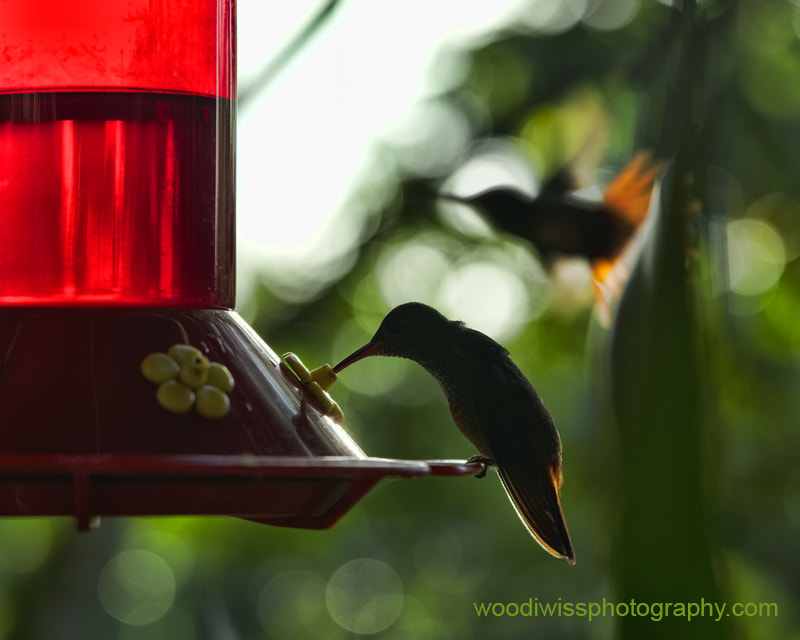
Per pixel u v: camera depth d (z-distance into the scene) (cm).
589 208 1178
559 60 1359
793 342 1409
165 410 429
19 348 449
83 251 500
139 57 533
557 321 1678
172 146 531
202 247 531
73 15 526
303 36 586
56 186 506
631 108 1208
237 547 1752
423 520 2127
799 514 1486
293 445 448
